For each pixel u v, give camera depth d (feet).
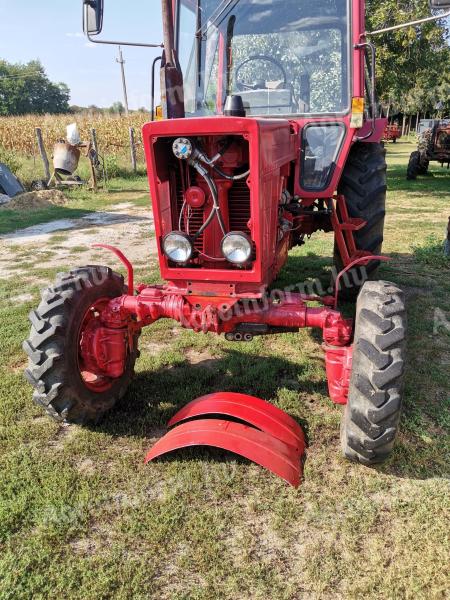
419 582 6.82
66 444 9.78
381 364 8.00
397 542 7.48
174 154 8.73
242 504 8.23
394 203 36.35
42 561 7.26
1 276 20.45
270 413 9.79
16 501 8.29
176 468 9.02
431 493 8.41
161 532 7.65
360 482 8.65
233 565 7.14
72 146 45.37
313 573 6.98
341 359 9.06
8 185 40.68
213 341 14.11
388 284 9.13
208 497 8.38
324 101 12.71
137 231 28.71
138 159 61.67
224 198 9.02
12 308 16.70
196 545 7.45
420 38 44.39
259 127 8.21
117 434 10.14
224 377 12.21
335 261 16.02
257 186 8.48
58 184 46.80
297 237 14.96
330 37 12.37
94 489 8.61
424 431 9.94
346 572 7.02
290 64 12.60
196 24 12.08
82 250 24.35
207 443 8.64
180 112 10.48
